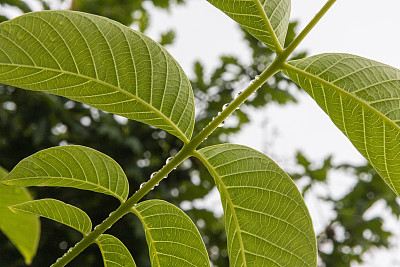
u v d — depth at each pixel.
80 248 0.73
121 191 0.73
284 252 0.72
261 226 0.72
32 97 1.74
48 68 0.67
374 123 0.71
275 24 0.71
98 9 1.78
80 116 1.87
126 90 0.69
